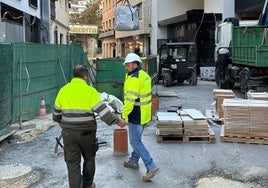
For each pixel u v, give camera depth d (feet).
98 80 44.62
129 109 18.11
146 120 18.53
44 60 36.24
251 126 25.20
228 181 18.35
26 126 29.37
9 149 24.49
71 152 15.67
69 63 46.09
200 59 90.84
